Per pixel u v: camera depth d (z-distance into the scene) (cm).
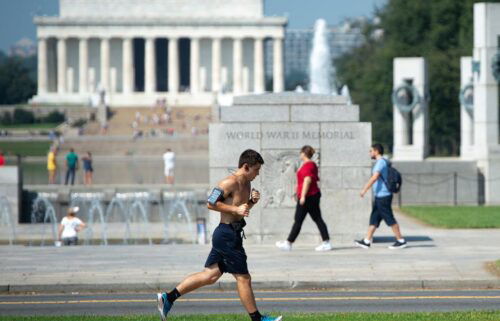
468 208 13525
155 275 6856
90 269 7162
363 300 5984
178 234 10819
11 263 7506
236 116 8731
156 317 5178
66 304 5947
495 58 14350
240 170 4938
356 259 7600
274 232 8744
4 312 5628
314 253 8019
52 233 11044
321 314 5256
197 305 5844
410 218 12075
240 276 4844
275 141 8731
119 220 14462
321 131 8731
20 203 12962
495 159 14488
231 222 4866
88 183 19125
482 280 6519
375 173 8262
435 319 4975
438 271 6912
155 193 14638
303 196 8062
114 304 5931
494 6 14275
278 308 5678
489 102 14462
